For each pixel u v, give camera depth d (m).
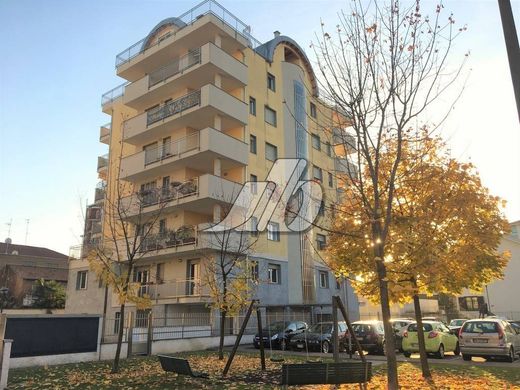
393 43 8.62
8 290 46.88
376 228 8.43
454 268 10.73
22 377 12.25
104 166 35.41
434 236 10.29
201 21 27.52
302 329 21.66
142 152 29.20
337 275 12.66
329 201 14.19
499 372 12.25
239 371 13.08
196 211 27.98
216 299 17.52
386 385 10.05
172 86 29.09
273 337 21.02
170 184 26.84
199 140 26.00
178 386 10.62
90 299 30.78
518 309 45.59
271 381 11.22
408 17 8.63
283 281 28.73
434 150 11.57
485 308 42.28
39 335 14.83
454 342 18.86
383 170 10.86
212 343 22.12
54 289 44.44
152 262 28.09
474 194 11.20
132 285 14.09
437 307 49.72
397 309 44.66
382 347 19.12
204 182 25.25
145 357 17.50
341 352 19.72
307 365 8.48
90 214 33.16
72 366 14.53
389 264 8.84
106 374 12.70
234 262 19.56
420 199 10.84
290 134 31.88
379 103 8.63
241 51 29.89
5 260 56.38
